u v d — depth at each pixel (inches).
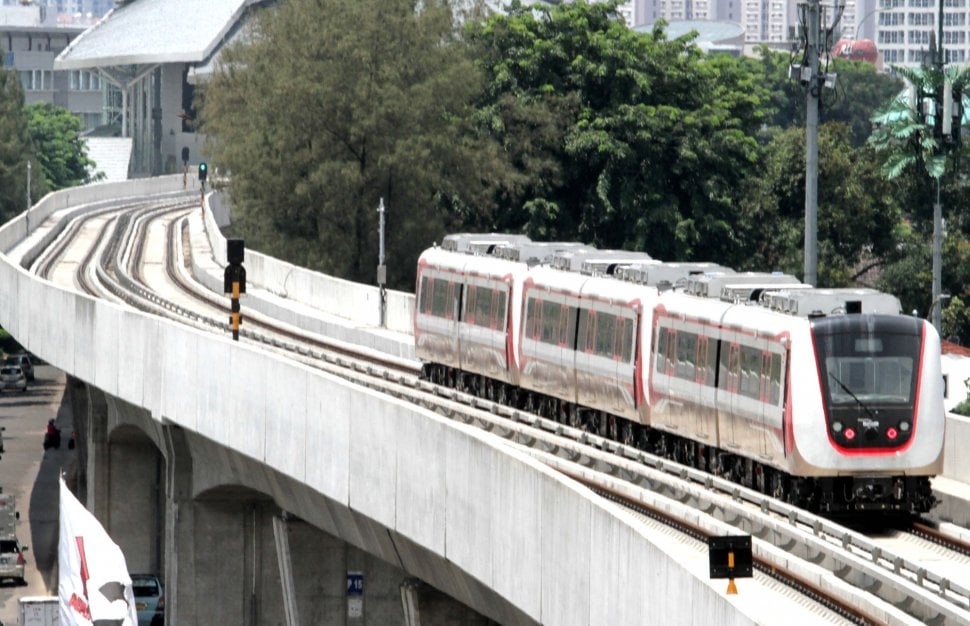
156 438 6333.7
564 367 5147.6
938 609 2748.5
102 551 4478.3
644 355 4687.5
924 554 3528.5
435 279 6141.7
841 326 3801.7
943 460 3922.2
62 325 7017.7
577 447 4178.2
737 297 4259.4
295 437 4640.8
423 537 3863.2
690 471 4003.4
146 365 5940.0
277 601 6043.3
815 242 5812.0
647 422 4699.8
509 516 3383.4
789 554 3053.6
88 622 4421.8
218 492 5880.9
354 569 5457.7
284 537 5423.2
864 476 3786.9
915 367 3806.6
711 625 2491.4
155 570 7421.3
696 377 4343.0
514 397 5620.1
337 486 4362.7
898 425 3779.5
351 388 4254.4
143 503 7396.7
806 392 3786.9
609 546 2906.0
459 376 6028.5
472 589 3791.8
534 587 3265.3
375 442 4121.6
